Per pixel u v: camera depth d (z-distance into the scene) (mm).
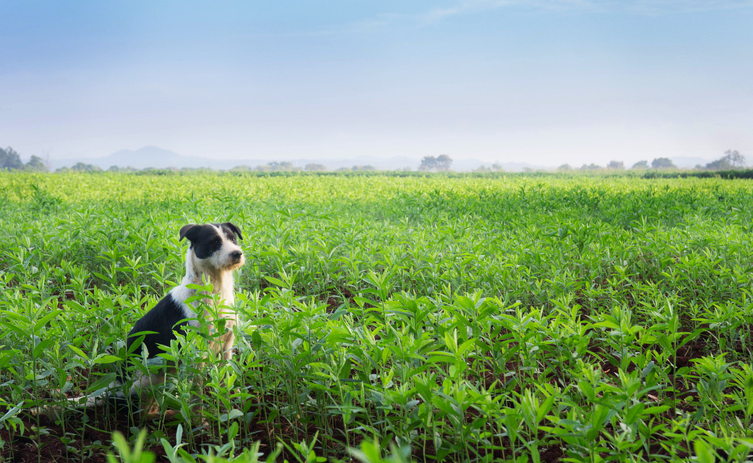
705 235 7004
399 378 2867
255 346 3084
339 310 3533
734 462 2578
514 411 2295
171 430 3469
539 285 5297
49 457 3145
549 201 15047
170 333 3621
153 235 7613
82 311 3684
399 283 6371
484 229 8656
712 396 2955
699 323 4734
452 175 59719
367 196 19391
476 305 3135
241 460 1690
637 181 32312
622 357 3008
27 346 3398
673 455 2365
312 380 3205
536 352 3357
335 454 3066
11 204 15289
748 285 5230
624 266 6211
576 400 3240
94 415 3756
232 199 14617
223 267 3596
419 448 3119
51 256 7172
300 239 7832
